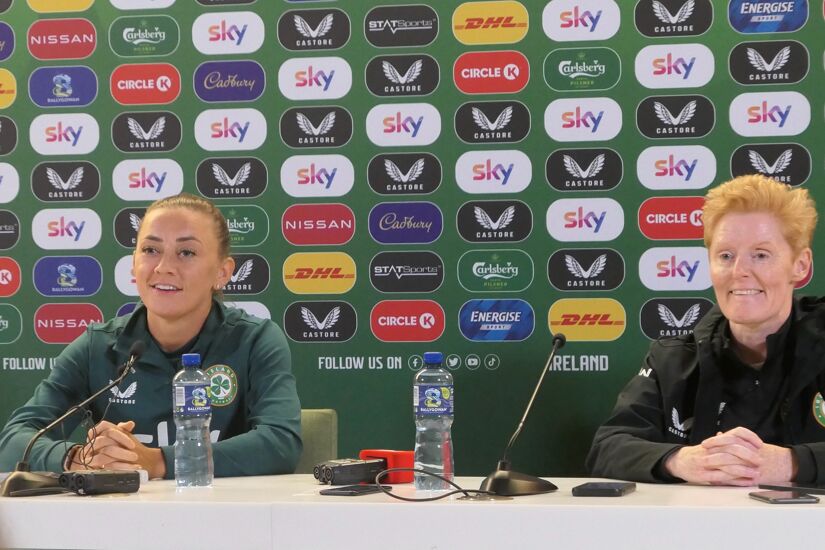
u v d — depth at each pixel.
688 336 2.66
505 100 3.44
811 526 1.64
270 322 2.91
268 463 2.54
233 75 3.56
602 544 1.72
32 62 3.63
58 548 1.90
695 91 3.36
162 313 2.72
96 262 3.62
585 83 3.41
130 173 3.61
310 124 3.53
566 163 3.42
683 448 2.20
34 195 3.63
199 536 1.85
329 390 3.53
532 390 3.44
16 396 3.64
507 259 3.45
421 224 3.49
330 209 3.53
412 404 3.49
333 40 3.52
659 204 3.38
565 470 3.42
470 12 3.45
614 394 3.41
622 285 3.40
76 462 2.41
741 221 2.39
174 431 2.75
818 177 3.32
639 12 3.38
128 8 3.60
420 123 3.48
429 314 3.49
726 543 1.67
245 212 3.56
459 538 1.76
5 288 3.64
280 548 1.83
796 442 2.40
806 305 2.51
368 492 2.00
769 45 3.33
